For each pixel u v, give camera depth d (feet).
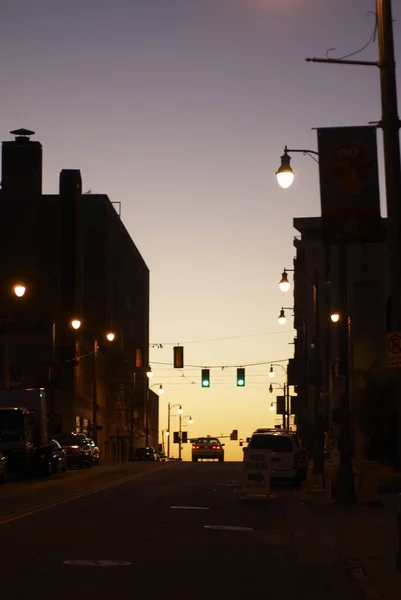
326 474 102.32
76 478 148.97
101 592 41.14
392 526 69.72
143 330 442.91
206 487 121.90
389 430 151.94
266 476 103.91
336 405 174.60
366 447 153.69
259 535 64.95
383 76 50.70
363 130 60.23
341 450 91.91
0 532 63.52
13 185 290.97
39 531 64.59
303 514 82.64
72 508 84.28
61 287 274.16
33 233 288.51
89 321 321.32
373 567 48.21
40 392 162.09
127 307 383.65
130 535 63.10
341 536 63.31
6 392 160.76
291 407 287.89
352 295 183.42
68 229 278.67
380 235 59.98
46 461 157.99
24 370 258.98
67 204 280.51
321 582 45.19
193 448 267.80
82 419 275.59
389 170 49.57
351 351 177.88
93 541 59.31
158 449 507.30
